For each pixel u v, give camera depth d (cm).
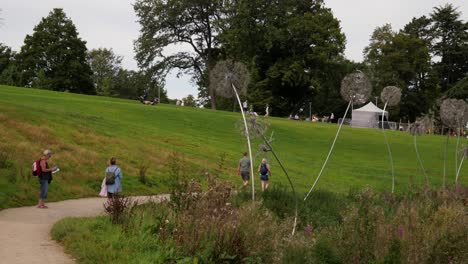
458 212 1215
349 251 962
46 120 3291
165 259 977
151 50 8006
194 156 3397
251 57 7594
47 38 10062
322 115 11238
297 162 3741
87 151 2867
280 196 1777
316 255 952
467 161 4497
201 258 958
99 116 4162
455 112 2798
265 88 7781
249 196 1730
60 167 2491
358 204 1683
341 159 4100
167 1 7994
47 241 1187
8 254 1042
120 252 1016
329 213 1680
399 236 955
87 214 1722
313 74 7769
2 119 2925
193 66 8500
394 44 10394
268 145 1631
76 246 1086
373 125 7956
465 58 10206
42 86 9531
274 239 1066
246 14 7312
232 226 1054
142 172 2639
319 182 3027
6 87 6072
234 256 977
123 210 1380
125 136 3575
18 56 10256
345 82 2111
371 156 4403
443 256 914
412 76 10212
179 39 8350
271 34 7412
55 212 1759
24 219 1561
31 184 2139
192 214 1170
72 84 9988
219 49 8419
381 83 10131
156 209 1445
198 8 7969
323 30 7469
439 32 10294
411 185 2405
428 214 1280
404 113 10325
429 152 4909
